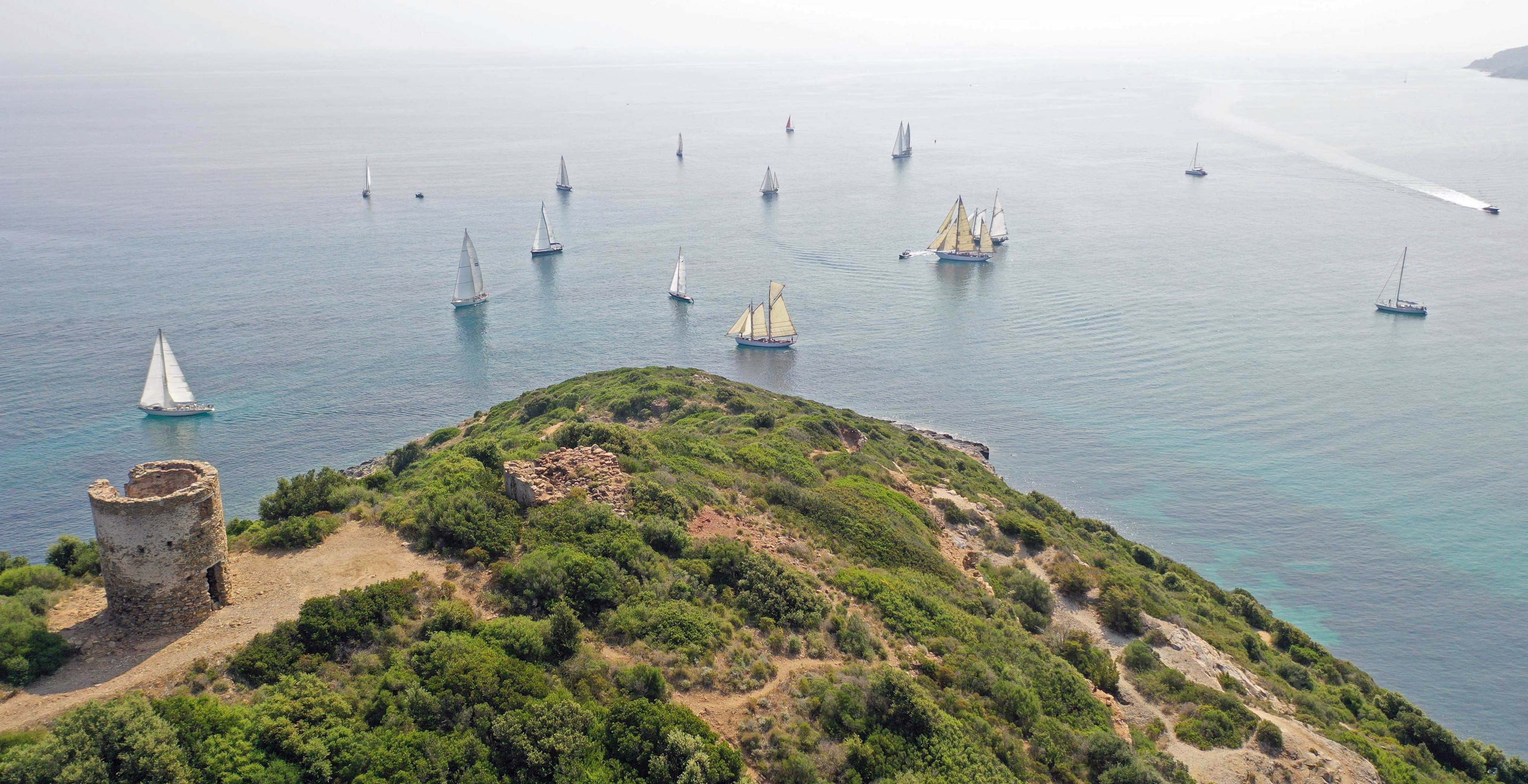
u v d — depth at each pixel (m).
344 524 44.16
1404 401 132.12
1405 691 79.94
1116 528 103.56
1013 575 60.16
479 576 40.84
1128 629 57.59
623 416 98.19
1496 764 59.88
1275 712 51.53
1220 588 84.25
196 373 136.88
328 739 29.41
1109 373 144.50
